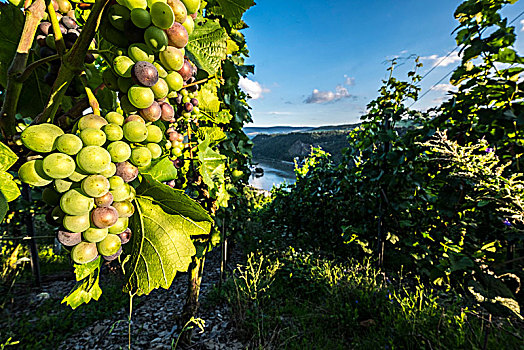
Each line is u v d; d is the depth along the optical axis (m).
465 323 2.72
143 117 0.78
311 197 7.08
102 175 0.70
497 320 2.50
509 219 2.58
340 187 6.27
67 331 3.71
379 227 4.80
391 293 3.99
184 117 1.84
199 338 3.55
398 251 5.27
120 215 0.77
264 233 7.55
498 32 2.82
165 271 0.90
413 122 4.75
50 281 5.24
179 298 4.61
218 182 2.92
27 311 4.12
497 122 3.11
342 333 3.44
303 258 5.27
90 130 0.68
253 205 9.60
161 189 0.84
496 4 2.81
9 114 0.73
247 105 4.79
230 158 4.05
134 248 0.93
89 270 0.84
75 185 0.70
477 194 2.84
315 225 7.04
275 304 4.10
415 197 4.68
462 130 3.65
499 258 2.83
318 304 4.09
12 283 4.26
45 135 0.64
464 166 2.76
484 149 3.21
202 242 3.01
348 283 4.09
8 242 5.00
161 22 0.68
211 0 1.35
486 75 3.22
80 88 0.90
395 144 4.67
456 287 2.84
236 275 4.98
